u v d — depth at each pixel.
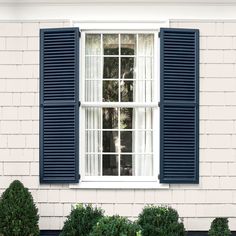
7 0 7.62
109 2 7.61
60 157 7.53
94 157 7.64
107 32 7.64
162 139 7.49
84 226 6.97
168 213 7.11
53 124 7.54
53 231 7.55
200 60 7.60
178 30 7.55
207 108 7.57
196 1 7.61
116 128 7.66
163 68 7.52
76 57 7.51
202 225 7.54
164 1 7.60
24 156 7.57
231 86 7.59
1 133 7.58
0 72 7.60
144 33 7.66
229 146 7.58
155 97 7.62
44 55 7.58
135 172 7.64
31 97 7.59
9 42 7.62
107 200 7.55
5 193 7.22
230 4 7.61
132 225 6.20
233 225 7.54
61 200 7.55
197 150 7.54
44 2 7.62
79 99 7.55
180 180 7.51
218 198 7.55
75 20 7.61
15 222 7.05
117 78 7.66
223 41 7.61
